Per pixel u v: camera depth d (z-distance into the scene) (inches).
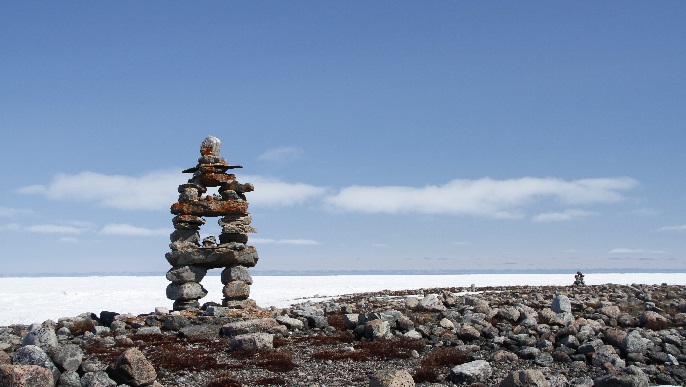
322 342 876.6
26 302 2704.2
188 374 673.6
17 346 853.8
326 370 692.7
